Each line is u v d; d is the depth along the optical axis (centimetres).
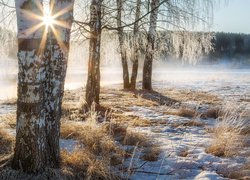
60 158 555
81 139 730
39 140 505
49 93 523
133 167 589
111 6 1301
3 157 561
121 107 1270
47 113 524
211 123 1008
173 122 1005
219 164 616
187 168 605
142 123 970
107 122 881
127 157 650
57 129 539
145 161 632
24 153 503
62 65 532
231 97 1708
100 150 668
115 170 573
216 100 1582
